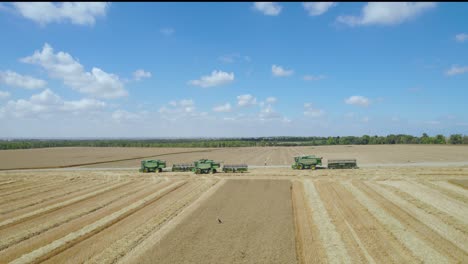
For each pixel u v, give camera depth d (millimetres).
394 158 77562
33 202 32812
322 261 17281
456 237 20344
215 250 18875
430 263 16766
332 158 82188
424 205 28141
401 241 19781
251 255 18125
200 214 26703
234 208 28625
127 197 34500
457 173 46688
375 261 17109
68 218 26219
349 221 24031
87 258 18000
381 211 26516
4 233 22688
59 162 81312
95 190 39312
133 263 17266
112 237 21297
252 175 50188
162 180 46688
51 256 18422
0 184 45406
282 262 17203
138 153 119562
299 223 23922
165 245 19734
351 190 35562
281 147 174250
